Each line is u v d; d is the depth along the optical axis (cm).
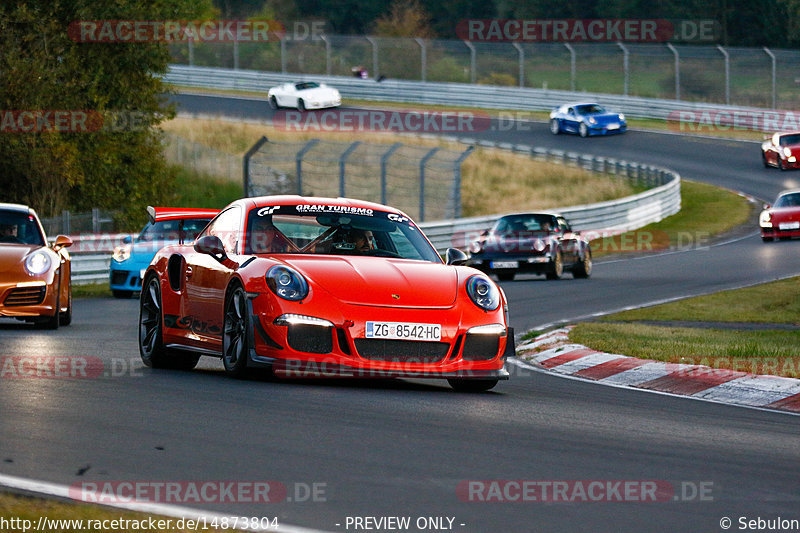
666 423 2558
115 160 10700
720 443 2295
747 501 1761
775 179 15438
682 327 4894
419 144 17300
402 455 1984
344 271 2905
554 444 2172
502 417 2488
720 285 7188
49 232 8906
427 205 14112
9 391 2608
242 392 2680
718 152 17338
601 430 2383
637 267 8850
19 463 1825
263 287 2831
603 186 15288
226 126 17912
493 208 14238
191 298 3203
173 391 2678
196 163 14550
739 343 4134
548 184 15450
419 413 2467
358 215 3250
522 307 6078
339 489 1717
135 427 2167
